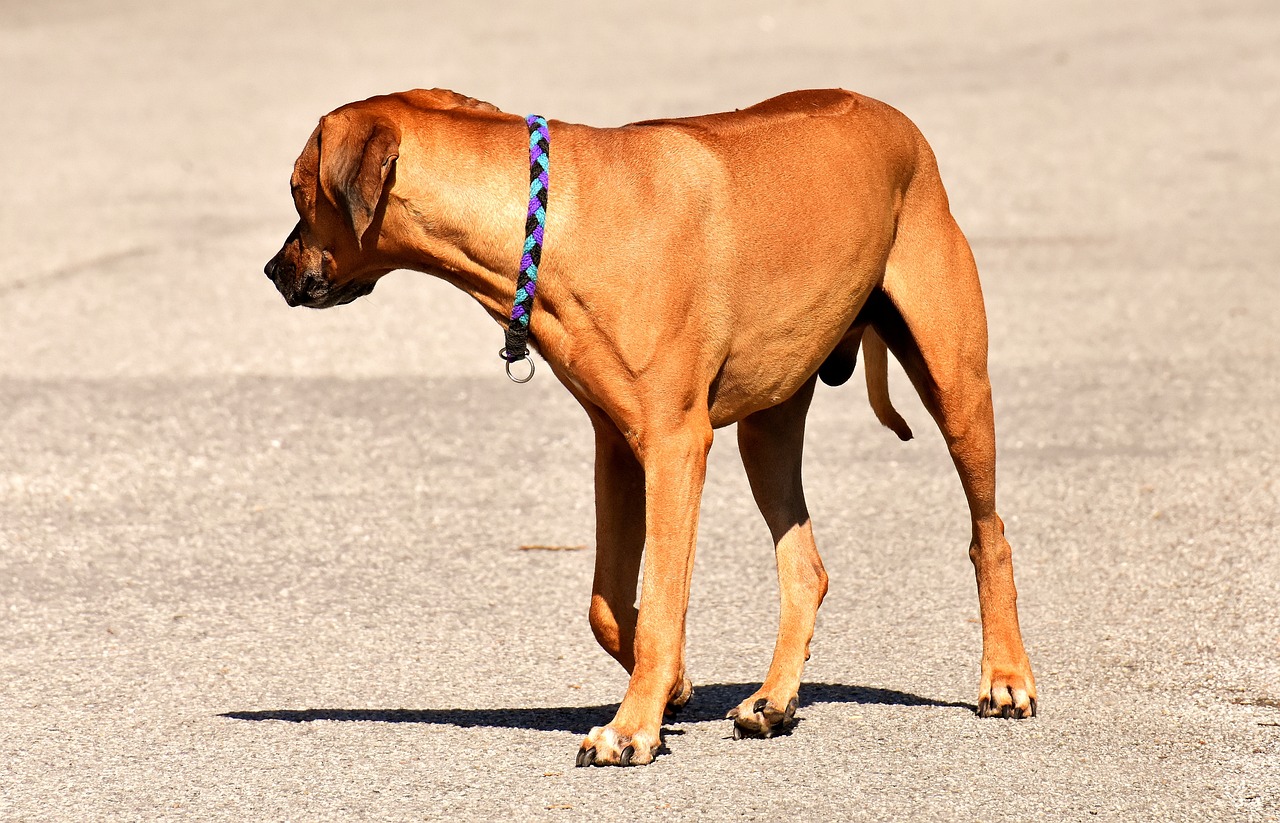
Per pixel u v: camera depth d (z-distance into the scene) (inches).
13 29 1681.8
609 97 1181.7
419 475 509.7
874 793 286.0
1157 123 1147.9
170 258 817.5
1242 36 1530.5
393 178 305.9
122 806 284.2
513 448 540.1
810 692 343.9
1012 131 1126.4
